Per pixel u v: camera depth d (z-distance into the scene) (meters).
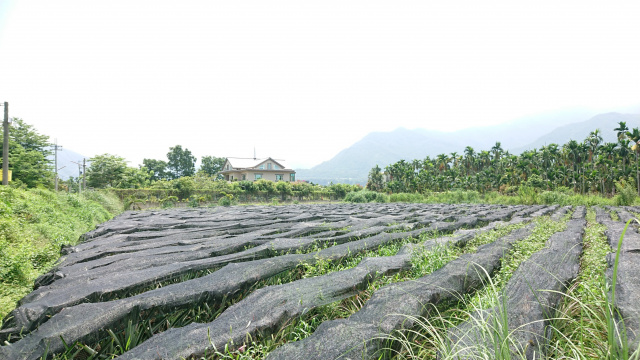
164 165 55.50
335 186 42.41
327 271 4.41
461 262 4.11
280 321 2.74
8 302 3.68
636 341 2.00
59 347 2.39
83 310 2.83
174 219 12.47
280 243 5.75
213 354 2.21
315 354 2.15
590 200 21.36
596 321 2.47
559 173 48.56
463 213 13.38
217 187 33.50
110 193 24.14
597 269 3.64
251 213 14.59
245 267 4.06
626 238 5.82
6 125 17.20
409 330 2.32
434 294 3.09
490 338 1.97
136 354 2.22
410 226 8.00
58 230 8.29
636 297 2.79
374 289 3.58
